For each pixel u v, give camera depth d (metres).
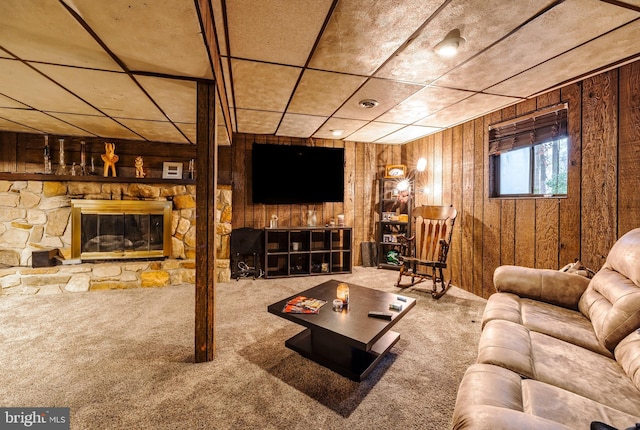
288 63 2.12
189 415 1.49
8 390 1.66
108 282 3.51
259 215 4.46
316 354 2.00
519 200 2.94
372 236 4.98
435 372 1.89
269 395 1.65
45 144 3.80
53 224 3.52
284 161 4.40
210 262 2.00
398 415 1.51
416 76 2.33
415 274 3.84
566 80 2.40
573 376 1.22
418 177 4.57
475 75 2.31
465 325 2.61
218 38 1.80
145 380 1.77
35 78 2.04
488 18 1.59
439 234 3.80
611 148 2.21
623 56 2.01
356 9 1.51
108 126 3.41
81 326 2.50
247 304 3.09
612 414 0.99
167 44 1.58
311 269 4.47
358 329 1.76
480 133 3.42
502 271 2.25
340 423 1.45
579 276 2.03
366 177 4.94
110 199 3.68
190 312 2.83
